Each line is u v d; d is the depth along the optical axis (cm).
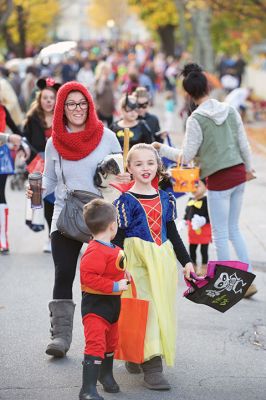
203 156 1425
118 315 1022
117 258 1001
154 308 1041
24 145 1627
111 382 1036
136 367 1101
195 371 1120
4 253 1838
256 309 1405
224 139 1412
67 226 1137
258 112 4925
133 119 1712
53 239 1179
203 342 1236
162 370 1067
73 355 1179
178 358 1169
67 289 1171
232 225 1476
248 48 7031
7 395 1030
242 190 1456
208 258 1750
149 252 1054
